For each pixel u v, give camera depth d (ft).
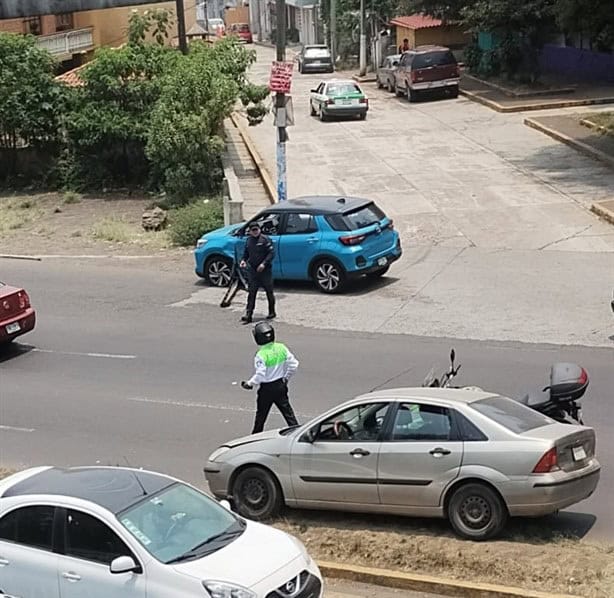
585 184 97.71
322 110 143.33
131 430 50.67
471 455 35.17
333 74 209.87
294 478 38.04
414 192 99.04
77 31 171.94
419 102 155.84
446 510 35.86
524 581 32.27
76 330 69.31
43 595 28.55
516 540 35.35
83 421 52.47
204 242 77.77
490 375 54.24
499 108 138.10
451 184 101.19
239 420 51.08
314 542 36.29
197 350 63.31
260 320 68.64
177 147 105.09
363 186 102.37
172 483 30.71
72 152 121.70
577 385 40.09
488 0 148.87
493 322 63.98
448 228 87.15
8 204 115.34
